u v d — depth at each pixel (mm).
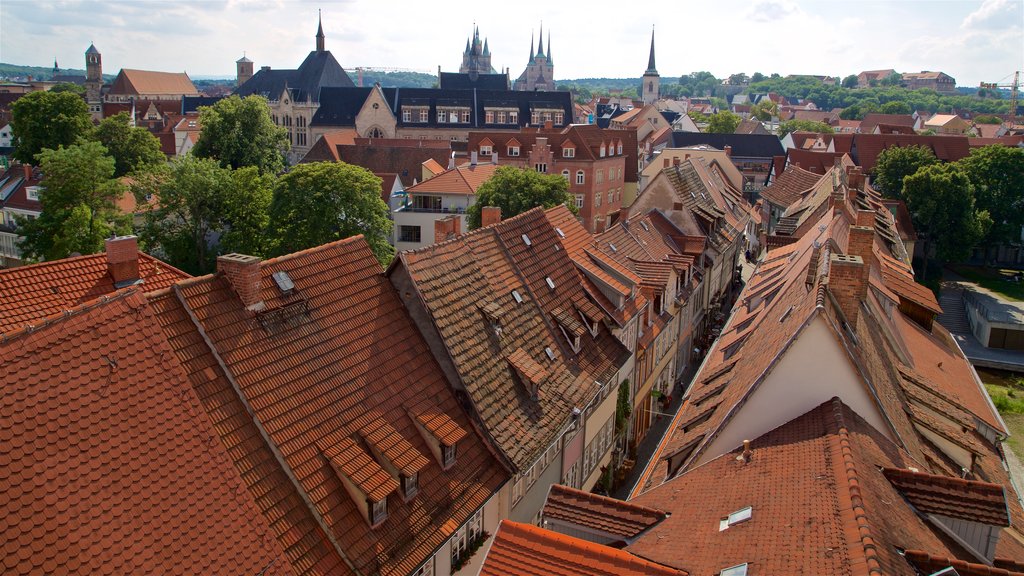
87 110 113188
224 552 16531
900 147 108938
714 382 30297
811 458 19516
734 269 80875
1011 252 107812
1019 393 61312
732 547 16875
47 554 14055
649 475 28000
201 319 20453
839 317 25078
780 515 17328
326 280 24938
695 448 24656
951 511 18547
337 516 20219
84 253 64000
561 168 107438
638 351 41906
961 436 25812
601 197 110938
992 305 75625
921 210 90812
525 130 118938
